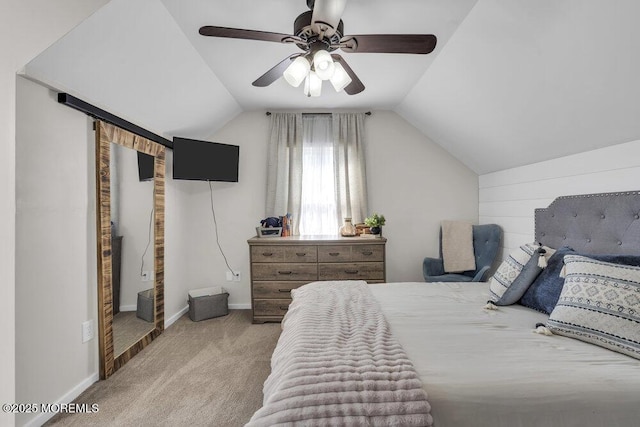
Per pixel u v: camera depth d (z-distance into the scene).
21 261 1.58
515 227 3.07
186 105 2.91
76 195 1.94
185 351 2.56
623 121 1.81
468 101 2.69
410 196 3.77
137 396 1.94
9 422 1.50
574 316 1.37
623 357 1.20
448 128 3.29
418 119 3.56
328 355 1.14
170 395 1.95
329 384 0.97
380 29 2.12
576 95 1.89
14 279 1.52
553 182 2.55
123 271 2.39
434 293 2.14
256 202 3.72
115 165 2.30
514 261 1.93
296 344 1.25
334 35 1.71
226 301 3.47
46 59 1.64
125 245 2.43
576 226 2.20
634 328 1.22
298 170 3.64
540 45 1.77
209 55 2.46
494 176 3.44
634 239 1.77
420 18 2.00
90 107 2.00
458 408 0.95
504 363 1.14
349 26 2.09
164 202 2.99
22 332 1.58
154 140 2.83
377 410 0.91
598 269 1.43
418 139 3.77
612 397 0.98
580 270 1.49
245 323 3.21
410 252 3.76
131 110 2.47
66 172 1.87
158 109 2.70
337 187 3.64
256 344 2.69
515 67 2.04
